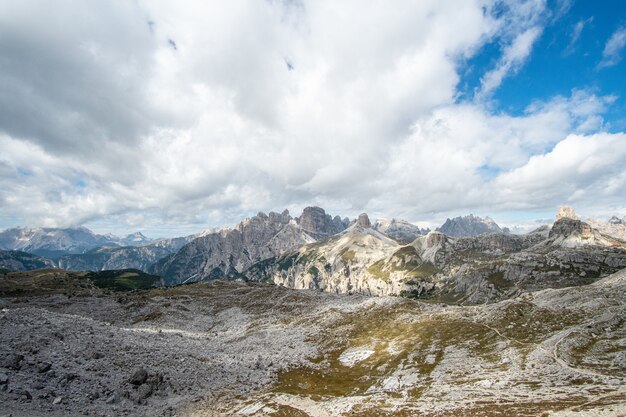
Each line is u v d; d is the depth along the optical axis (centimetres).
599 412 5144
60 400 5625
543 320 12962
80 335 8638
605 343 9962
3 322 7925
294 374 10369
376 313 16975
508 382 8000
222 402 7319
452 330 13138
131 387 6931
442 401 7069
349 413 6688
